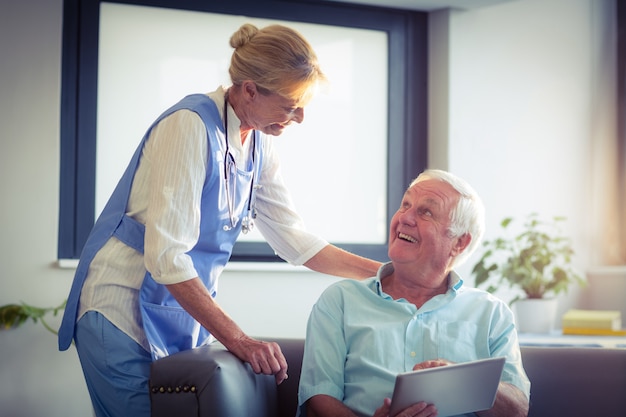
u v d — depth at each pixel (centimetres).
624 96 398
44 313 315
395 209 368
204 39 344
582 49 400
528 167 384
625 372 202
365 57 367
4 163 317
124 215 192
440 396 162
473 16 373
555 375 200
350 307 197
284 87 188
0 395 312
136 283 190
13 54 319
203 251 200
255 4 348
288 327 346
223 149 194
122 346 187
